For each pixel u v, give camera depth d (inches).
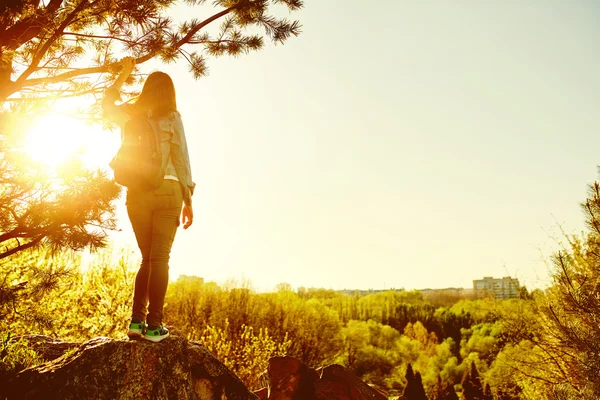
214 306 1727.4
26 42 227.8
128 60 152.6
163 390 130.1
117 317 498.3
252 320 1755.7
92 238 193.6
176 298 1702.8
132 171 128.3
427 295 7829.7
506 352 502.9
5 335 194.2
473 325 4638.3
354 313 5113.2
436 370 3324.3
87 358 129.3
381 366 3262.8
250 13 249.9
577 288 362.3
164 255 134.2
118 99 146.9
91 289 508.1
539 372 472.7
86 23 248.5
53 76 232.4
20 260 293.7
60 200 185.5
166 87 140.4
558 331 383.6
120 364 128.7
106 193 188.4
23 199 189.2
